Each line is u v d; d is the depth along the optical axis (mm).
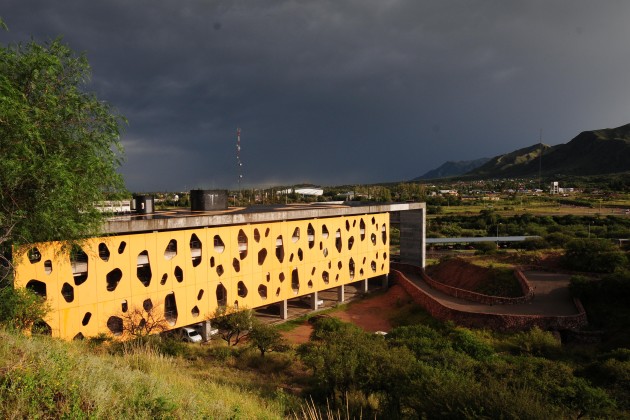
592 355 31250
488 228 96625
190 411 9195
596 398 18719
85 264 30406
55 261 28172
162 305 34875
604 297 39562
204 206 47094
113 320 32969
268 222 43750
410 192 185250
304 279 47844
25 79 15758
